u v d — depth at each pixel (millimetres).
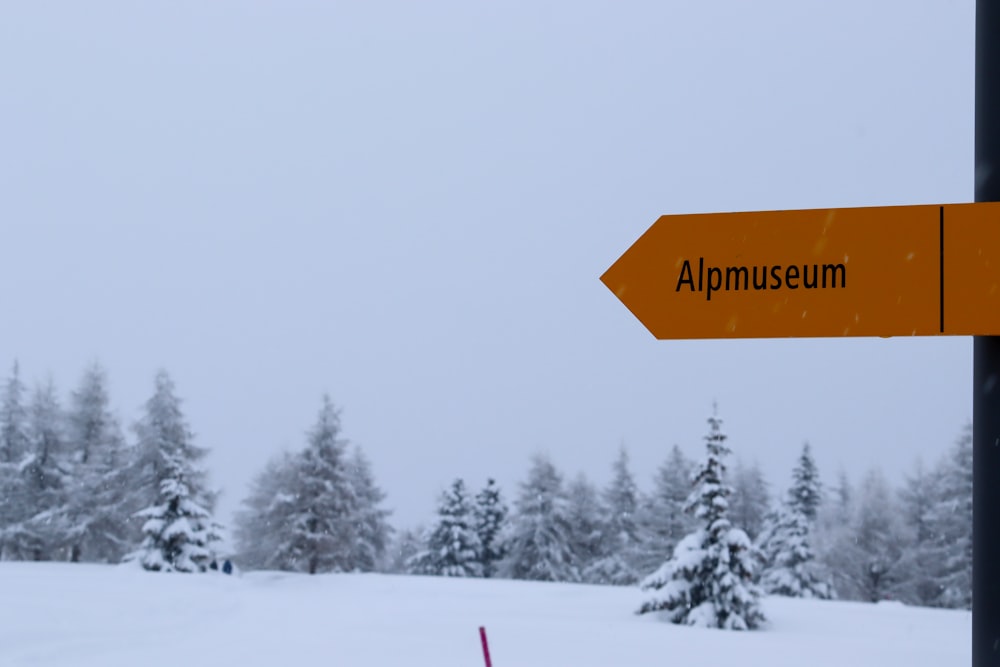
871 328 2840
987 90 2775
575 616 26078
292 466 49312
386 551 61312
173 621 20141
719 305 3049
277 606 26500
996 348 2691
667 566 26344
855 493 55219
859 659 17797
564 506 56656
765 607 30859
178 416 43438
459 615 24797
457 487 58375
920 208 2830
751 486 65188
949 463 49406
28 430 48062
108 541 46188
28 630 15836
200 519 41969
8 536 45531
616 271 3197
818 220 2961
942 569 49625
